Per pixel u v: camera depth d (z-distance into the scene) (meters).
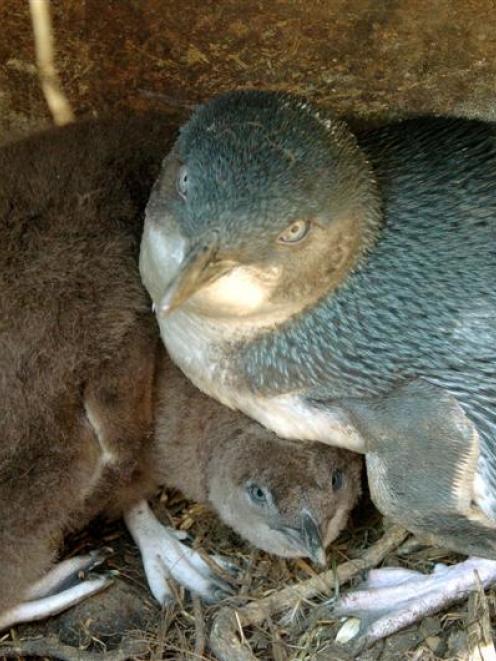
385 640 0.62
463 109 0.66
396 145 0.61
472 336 0.59
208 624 0.63
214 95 0.67
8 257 0.61
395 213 0.59
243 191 0.54
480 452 0.59
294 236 0.55
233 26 0.65
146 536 0.66
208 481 0.65
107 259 0.62
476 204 0.60
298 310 0.59
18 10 0.65
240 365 0.60
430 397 0.58
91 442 0.63
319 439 0.62
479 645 0.61
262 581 0.65
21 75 0.67
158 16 0.65
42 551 0.63
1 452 0.61
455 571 0.64
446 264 0.59
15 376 0.61
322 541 0.62
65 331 0.61
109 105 0.68
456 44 0.65
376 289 0.59
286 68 0.66
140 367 0.63
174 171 0.57
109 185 0.63
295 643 0.63
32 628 0.63
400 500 0.59
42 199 0.62
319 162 0.55
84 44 0.66
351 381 0.59
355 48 0.65
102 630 0.63
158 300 0.59
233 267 0.55
